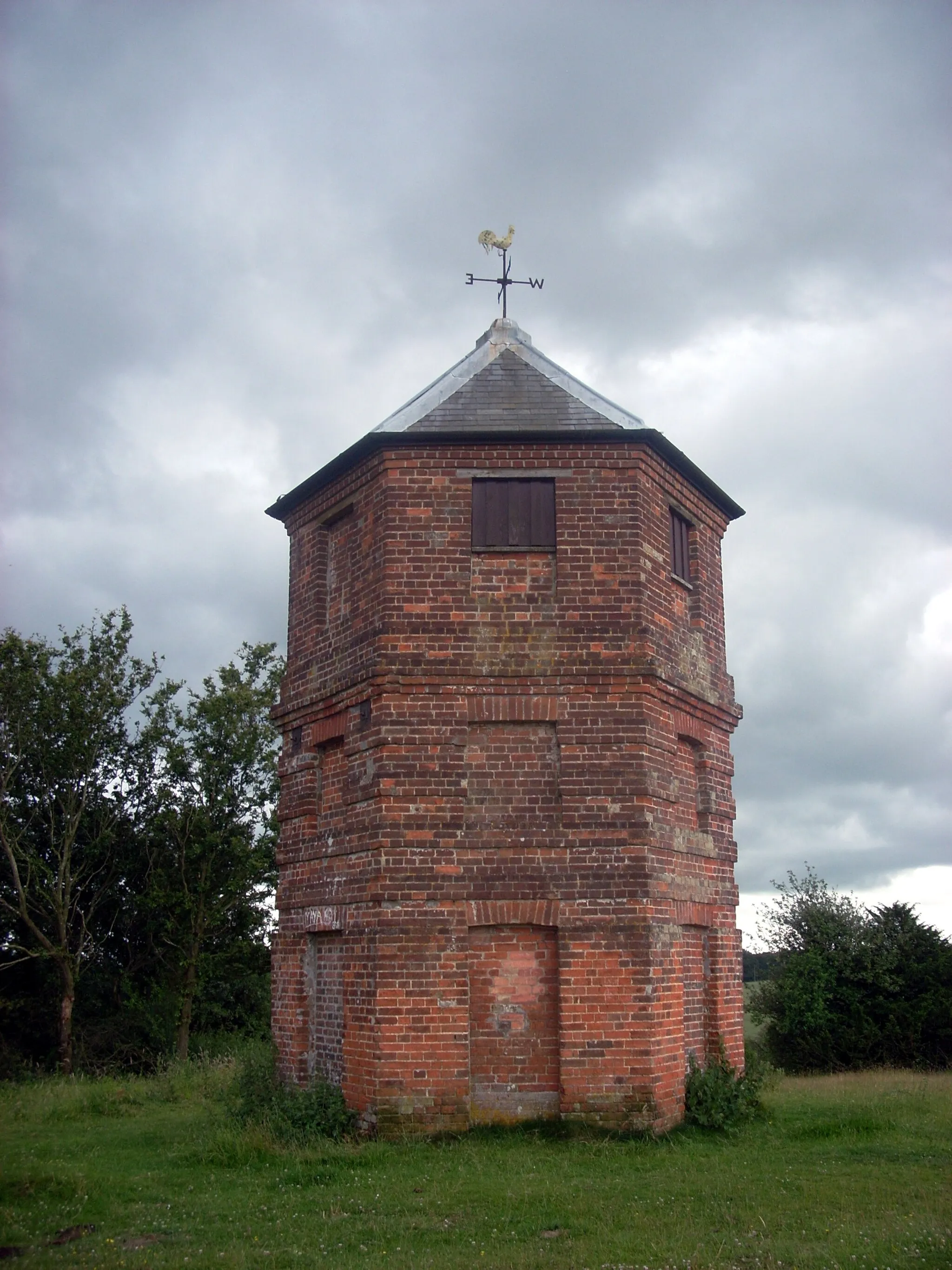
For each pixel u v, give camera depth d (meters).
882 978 28.44
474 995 13.54
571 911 13.61
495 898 13.62
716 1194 10.80
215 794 32.56
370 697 14.38
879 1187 11.12
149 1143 14.88
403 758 13.96
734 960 16.23
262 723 33.47
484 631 14.35
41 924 30.70
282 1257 8.88
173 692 33.00
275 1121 13.76
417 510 14.67
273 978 16.20
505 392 15.66
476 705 14.12
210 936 32.53
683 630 15.88
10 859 29.33
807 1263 8.56
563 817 13.87
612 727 14.12
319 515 16.52
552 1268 8.55
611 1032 13.33
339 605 15.97
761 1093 17.41
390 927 13.50
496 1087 13.35
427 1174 11.54
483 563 14.55
